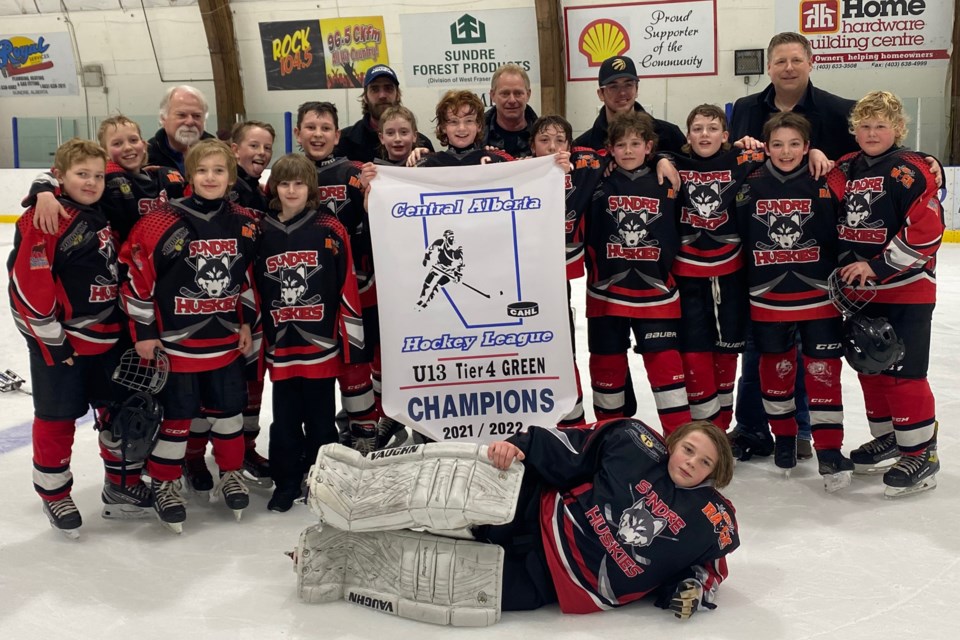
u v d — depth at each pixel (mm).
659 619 2648
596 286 3742
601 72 4027
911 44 11211
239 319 3533
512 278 3334
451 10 12289
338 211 3814
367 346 3898
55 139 13719
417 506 2627
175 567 3057
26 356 6363
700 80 12055
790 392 3799
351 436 4020
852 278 3443
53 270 3205
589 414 4949
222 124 13398
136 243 3260
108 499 3508
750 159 3666
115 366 3436
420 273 3346
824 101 3996
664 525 2596
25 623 2664
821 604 2715
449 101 3586
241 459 3549
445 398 3377
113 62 13859
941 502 3514
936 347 6062
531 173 3318
